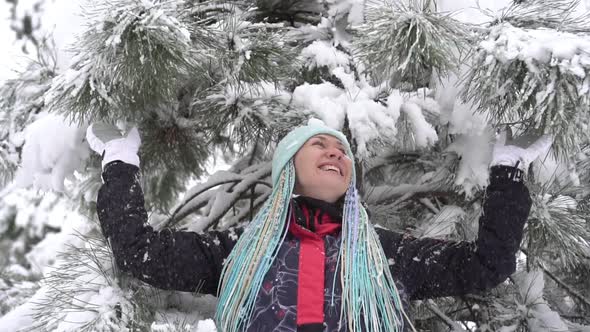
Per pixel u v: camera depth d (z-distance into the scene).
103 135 1.90
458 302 2.43
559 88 1.73
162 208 2.95
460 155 2.14
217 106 2.13
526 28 1.93
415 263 1.85
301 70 2.29
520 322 2.20
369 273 1.77
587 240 2.13
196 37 1.96
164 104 2.21
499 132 2.09
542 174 2.19
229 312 1.74
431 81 2.20
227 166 3.26
